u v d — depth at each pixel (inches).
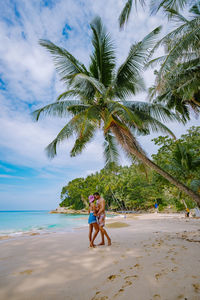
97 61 335.0
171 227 349.7
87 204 2240.4
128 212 1688.0
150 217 794.2
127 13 219.0
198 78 310.7
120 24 228.4
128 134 265.7
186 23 201.5
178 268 98.1
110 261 120.9
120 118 315.9
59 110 313.4
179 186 263.7
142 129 350.6
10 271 110.0
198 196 254.1
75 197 2454.5
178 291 72.7
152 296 70.5
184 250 140.2
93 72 351.3
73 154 361.1
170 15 223.0
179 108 417.1
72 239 231.1
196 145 604.7
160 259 117.7
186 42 202.7
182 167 431.8
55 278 95.8
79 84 295.4
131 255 133.3
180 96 373.7
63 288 83.7
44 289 83.4
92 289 80.8
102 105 300.5
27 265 122.0
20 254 158.4
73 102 320.8
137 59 289.9
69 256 140.8
